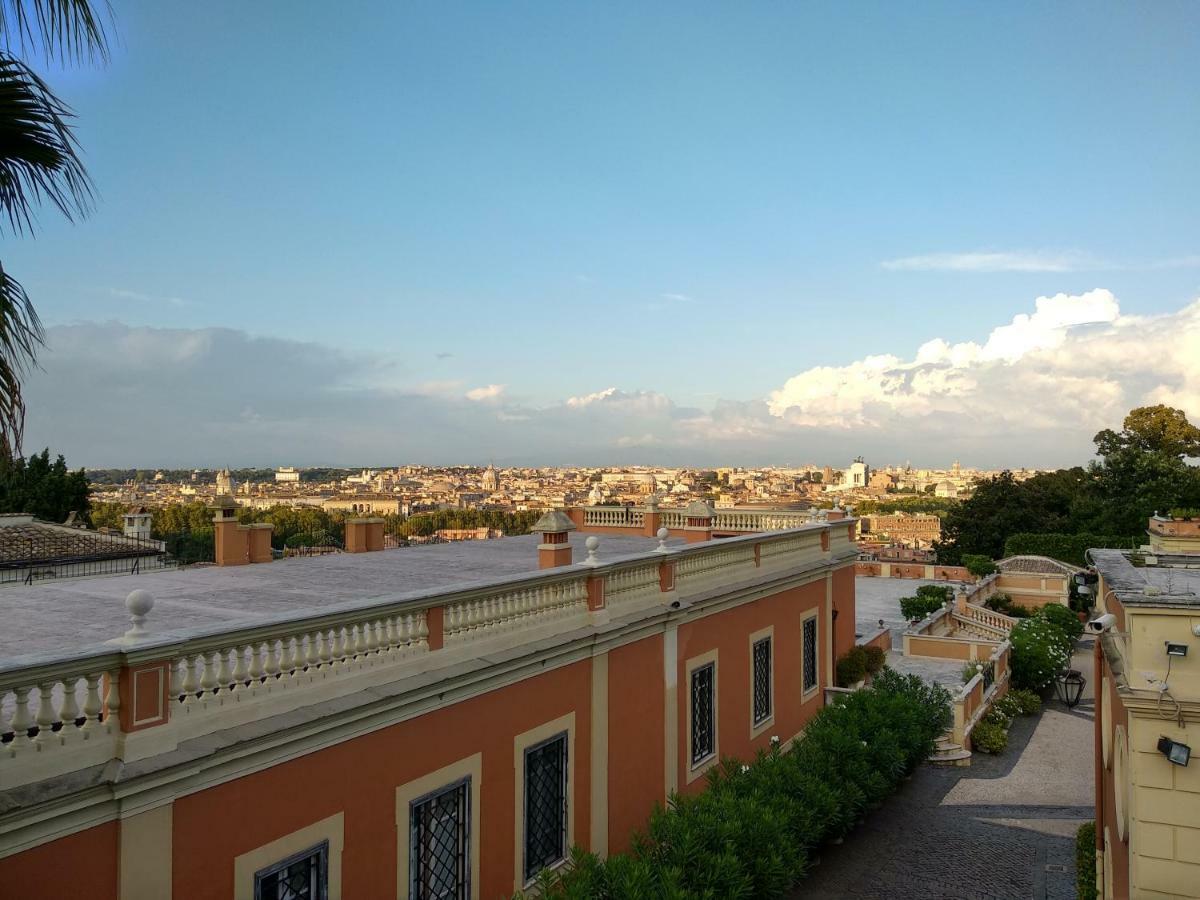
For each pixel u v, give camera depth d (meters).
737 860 11.74
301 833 8.76
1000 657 29.61
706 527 26.27
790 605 21.95
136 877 7.19
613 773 14.21
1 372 6.75
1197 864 8.87
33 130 6.89
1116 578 11.74
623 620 14.31
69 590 15.44
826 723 17.92
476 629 11.48
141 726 7.29
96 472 116.81
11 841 6.36
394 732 9.95
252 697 8.40
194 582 16.53
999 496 63.53
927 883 15.59
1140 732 9.21
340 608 9.29
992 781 21.44
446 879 10.82
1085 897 14.10
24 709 6.64
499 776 11.63
